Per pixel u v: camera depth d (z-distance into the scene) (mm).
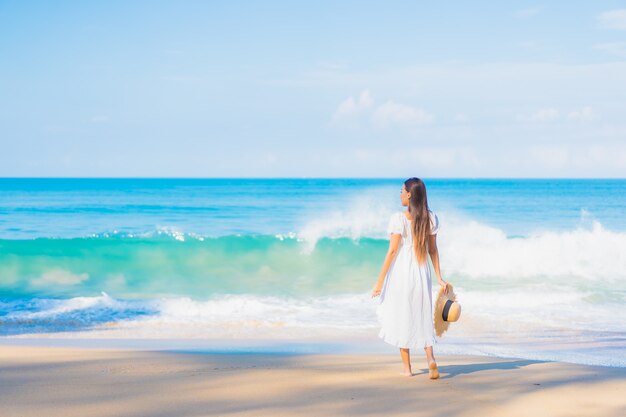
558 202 51719
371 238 18500
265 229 31219
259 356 7633
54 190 76375
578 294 13297
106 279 15289
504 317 11125
